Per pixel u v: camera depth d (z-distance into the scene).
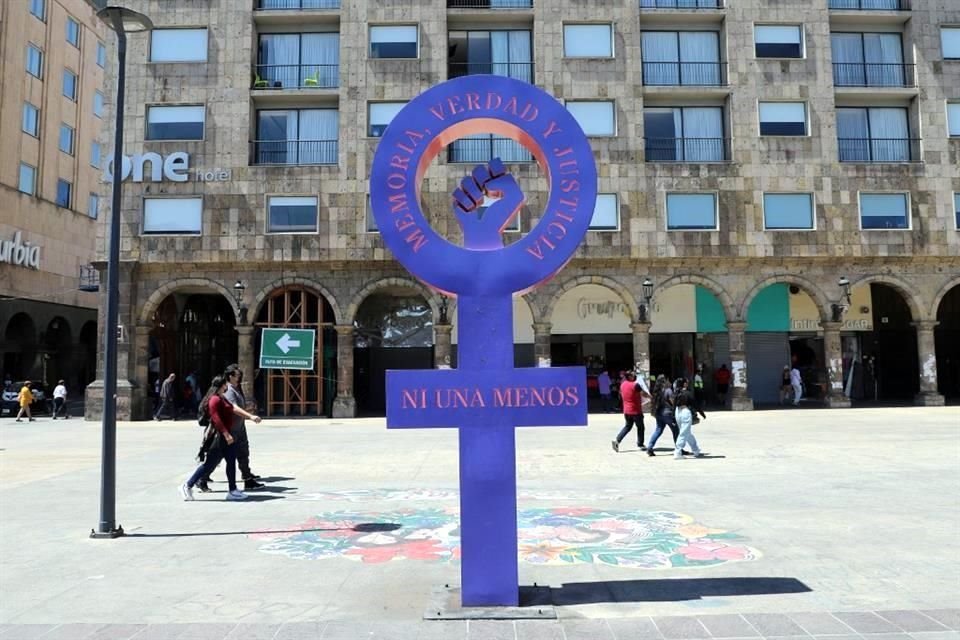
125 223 28.36
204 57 29.20
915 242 29.50
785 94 29.89
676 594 5.99
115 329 8.77
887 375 32.72
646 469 13.64
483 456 5.84
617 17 29.75
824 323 29.31
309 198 28.84
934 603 5.68
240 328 28.30
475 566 5.72
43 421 29.03
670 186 29.17
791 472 12.94
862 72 31.14
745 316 29.12
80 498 10.94
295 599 5.98
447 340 28.61
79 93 45.75
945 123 30.31
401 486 11.98
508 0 30.47
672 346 31.91
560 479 12.50
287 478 12.89
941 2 31.03
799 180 29.50
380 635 5.07
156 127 29.05
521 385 5.91
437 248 6.09
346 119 28.97
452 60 30.28
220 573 6.79
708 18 30.42
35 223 40.53
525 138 6.34
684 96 30.19
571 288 28.95
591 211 6.11
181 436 21.30
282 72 30.03
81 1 45.97
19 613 5.64
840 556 7.16
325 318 29.47
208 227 28.44
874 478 12.13
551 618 5.39
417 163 6.20
